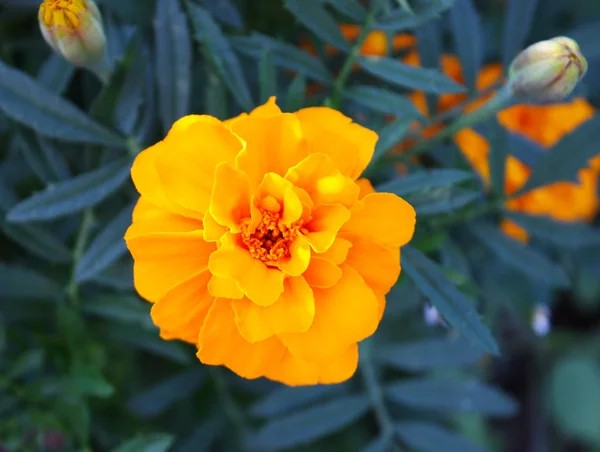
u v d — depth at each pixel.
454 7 0.15
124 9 0.14
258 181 0.11
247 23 0.17
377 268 0.11
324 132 0.11
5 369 0.16
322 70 0.14
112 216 0.15
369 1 0.15
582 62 0.12
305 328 0.10
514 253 0.16
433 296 0.12
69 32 0.12
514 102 0.13
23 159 0.16
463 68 0.16
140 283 0.11
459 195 0.13
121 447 0.14
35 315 0.16
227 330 0.11
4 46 0.16
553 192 0.17
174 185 0.10
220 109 0.14
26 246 0.15
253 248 0.11
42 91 0.13
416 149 0.15
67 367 0.16
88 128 0.13
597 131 0.15
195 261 0.11
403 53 0.17
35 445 0.17
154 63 0.15
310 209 0.11
